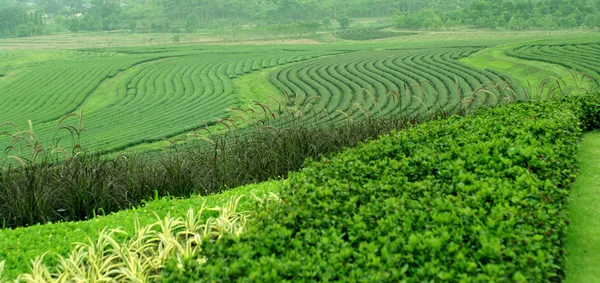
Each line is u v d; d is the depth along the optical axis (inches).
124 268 197.6
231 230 222.7
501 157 271.1
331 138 426.9
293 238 179.5
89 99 1628.9
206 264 165.6
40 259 209.6
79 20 5590.6
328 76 1621.6
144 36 4559.5
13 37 4909.0
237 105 1370.6
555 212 196.5
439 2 5610.2
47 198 317.4
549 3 4124.0
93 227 248.8
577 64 1385.3
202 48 2972.4
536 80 1312.7
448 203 204.5
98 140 973.8
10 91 1812.3
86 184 325.7
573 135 334.0
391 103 1117.1
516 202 205.3
